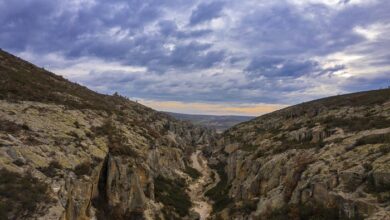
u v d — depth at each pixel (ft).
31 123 130.11
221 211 163.22
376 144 128.16
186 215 161.58
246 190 165.07
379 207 90.02
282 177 146.10
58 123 142.61
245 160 200.23
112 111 230.27
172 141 318.04
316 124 210.59
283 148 181.68
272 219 117.29
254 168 180.34
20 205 82.07
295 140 196.03
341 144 143.64
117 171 135.44
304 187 121.90
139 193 139.03
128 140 177.99
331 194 106.52
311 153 148.05
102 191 130.11
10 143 105.60
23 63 261.03
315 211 107.86
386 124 157.17
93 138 144.25
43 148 113.19
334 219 99.91
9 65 225.35
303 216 109.60
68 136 133.18
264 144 218.79
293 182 132.77
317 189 115.14
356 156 123.75
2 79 173.27
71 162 115.14
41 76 244.83
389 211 86.84
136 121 255.09
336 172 117.70
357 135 150.82
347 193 103.81
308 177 126.11
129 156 150.51
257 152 200.75
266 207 132.77
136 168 144.77
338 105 262.88
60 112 158.40
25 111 140.87
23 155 103.35
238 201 164.45
